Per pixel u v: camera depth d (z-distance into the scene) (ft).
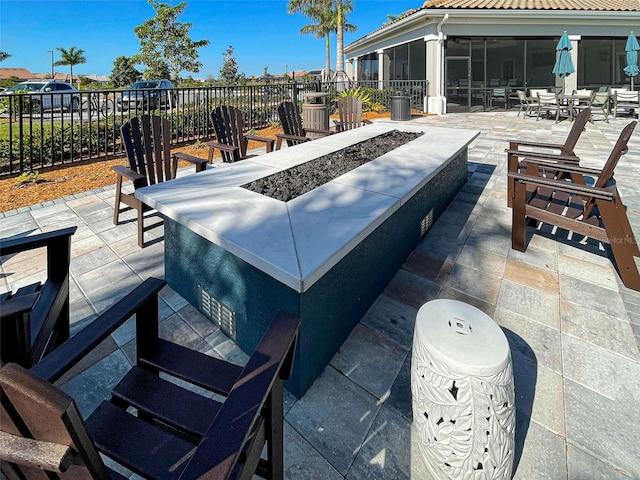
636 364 5.93
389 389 5.57
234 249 5.53
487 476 4.04
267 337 3.38
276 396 3.52
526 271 8.64
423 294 7.79
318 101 26.73
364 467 4.50
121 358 6.04
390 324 6.89
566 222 8.66
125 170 9.84
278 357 3.17
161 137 11.10
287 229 6.02
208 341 6.47
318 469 4.48
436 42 38.29
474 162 18.26
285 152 12.13
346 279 6.24
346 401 5.37
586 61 41.29
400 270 8.67
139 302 4.19
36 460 2.07
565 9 37.35
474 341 4.17
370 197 7.55
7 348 3.90
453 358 3.94
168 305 7.39
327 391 5.53
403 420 5.09
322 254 5.21
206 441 2.54
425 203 10.14
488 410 3.88
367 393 5.50
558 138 24.22
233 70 94.89
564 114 36.22
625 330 6.70
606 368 5.86
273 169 9.91
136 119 10.50
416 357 4.43
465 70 40.42
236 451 2.48
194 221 6.30
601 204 8.05
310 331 5.38
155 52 61.31
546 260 9.12
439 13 35.76
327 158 11.34
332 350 6.10
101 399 5.32
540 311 7.26
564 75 36.22
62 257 5.84
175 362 4.48
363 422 5.07
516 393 5.43
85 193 13.84
